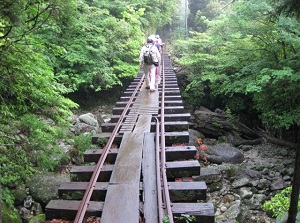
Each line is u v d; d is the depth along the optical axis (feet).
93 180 14.23
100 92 52.80
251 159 39.17
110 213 11.68
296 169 18.11
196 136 43.60
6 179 14.87
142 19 73.36
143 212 11.80
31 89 14.98
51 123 21.88
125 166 15.33
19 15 10.56
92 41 43.98
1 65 12.81
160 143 19.10
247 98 48.52
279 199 22.80
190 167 15.40
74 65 43.29
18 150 14.69
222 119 47.67
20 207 20.77
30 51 14.32
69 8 12.75
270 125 44.86
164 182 13.38
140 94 31.73
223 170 32.76
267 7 28.43
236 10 33.42
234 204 27.66
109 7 56.24
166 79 41.50
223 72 45.44
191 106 55.31
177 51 72.38
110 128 22.76
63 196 13.96
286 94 33.88
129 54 51.52
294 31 29.17
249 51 37.93
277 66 33.37
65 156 23.27
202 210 11.89
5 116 15.15
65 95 46.70
